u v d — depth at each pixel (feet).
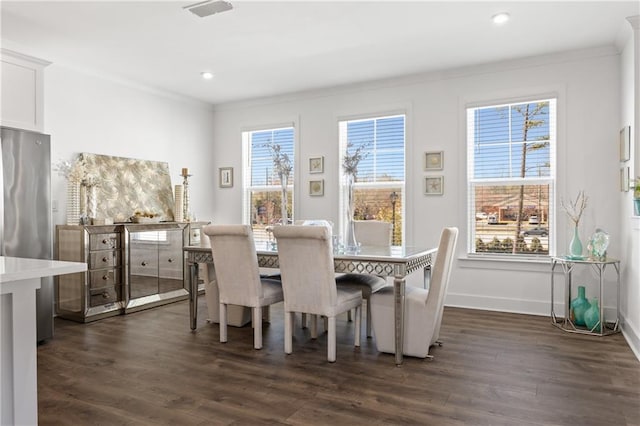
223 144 20.63
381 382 8.77
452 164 15.69
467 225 15.48
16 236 11.23
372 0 10.50
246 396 8.15
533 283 14.48
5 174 11.05
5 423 5.47
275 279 12.87
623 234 12.63
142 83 17.30
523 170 14.84
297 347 11.12
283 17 11.40
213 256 11.30
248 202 20.26
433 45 13.38
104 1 10.43
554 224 14.33
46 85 14.34
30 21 11.51
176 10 10.95
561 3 10.66
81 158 15.21
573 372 9.23
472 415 7.33
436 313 10.00
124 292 14.70
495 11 11.09
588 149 13.70
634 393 8.18
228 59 14.60
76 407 7.70
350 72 15.98
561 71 14.05
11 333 5.53
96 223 14.40
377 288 12.42
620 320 12.70
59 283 14.16
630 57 11.73
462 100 15.52
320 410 7.56
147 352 10.71
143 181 17.37
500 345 11.09
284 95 19.03
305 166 18.60
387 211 16.98
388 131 17.02
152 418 7.29
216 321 13.43
